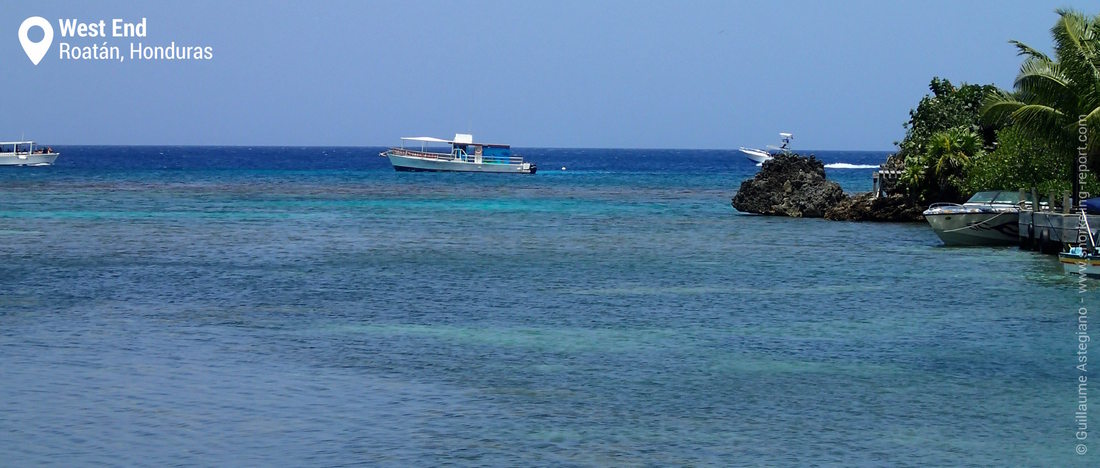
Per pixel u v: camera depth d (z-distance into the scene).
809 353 27.50
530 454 19.38
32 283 39.47
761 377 24.91
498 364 26.08
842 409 22.33
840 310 34.00
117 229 62.62
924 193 68.19
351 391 23.52
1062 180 54.94
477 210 82.31
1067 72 48.91
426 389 23.69
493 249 52.78
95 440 20.08
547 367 25.81
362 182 130.75
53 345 28.05
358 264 46.19
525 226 67.19
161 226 65.00
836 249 52.53
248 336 29.42
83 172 157.12
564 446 19.83
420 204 89.25
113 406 22.25
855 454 19.53
